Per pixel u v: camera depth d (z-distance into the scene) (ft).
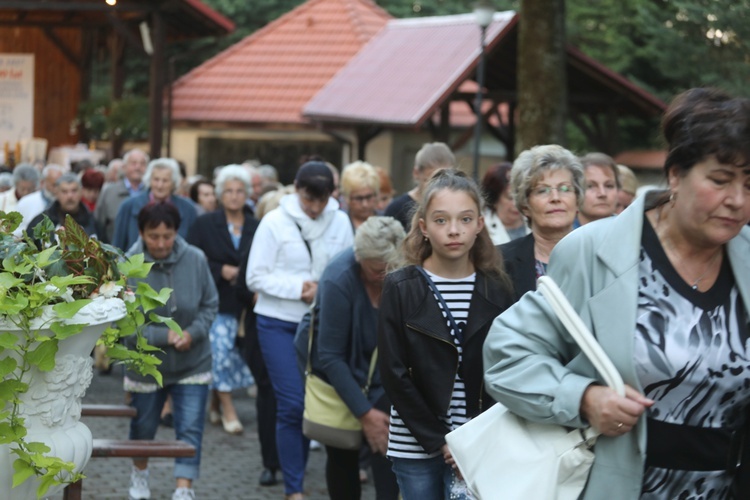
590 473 14.83
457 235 21.54
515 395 15.03
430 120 110.22
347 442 27.86
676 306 14.38
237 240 45.78
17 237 19.88
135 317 21.09
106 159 118.52
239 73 143.02
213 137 138.10
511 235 31.94
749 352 14.34
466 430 15.90
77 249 19.94
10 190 62.18
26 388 18.29
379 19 153.28
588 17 125.29
